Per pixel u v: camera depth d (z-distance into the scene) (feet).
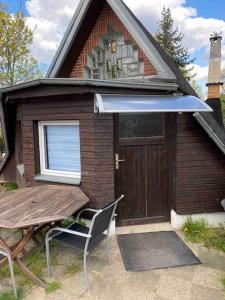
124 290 10.14
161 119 15.57
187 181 15.42
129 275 11.10
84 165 14.88
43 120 16.10
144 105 12.80
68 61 19.38
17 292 9.91
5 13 43.75
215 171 15.62
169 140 15.70
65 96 14.82
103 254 12.85
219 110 20.12
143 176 15.83
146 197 16.05
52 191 13.87
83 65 19.44
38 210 10.85
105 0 17.54
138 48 17.17
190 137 15.12
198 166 15.42
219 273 11.16
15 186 24.18
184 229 15.12
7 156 24.07
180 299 9.59
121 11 15.67
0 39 43.91
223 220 16.01
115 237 14.65
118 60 18.20
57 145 16.71
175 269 11.51
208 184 15.64
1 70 46.09
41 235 13.24
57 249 13.24
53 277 10.98
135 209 16.03
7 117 20.54
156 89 13.99
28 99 16.28
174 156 15.51
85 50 19.24
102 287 10.33
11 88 14.79
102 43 18.70
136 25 15.53
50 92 14.17
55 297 9.75
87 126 14.38
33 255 12.66
